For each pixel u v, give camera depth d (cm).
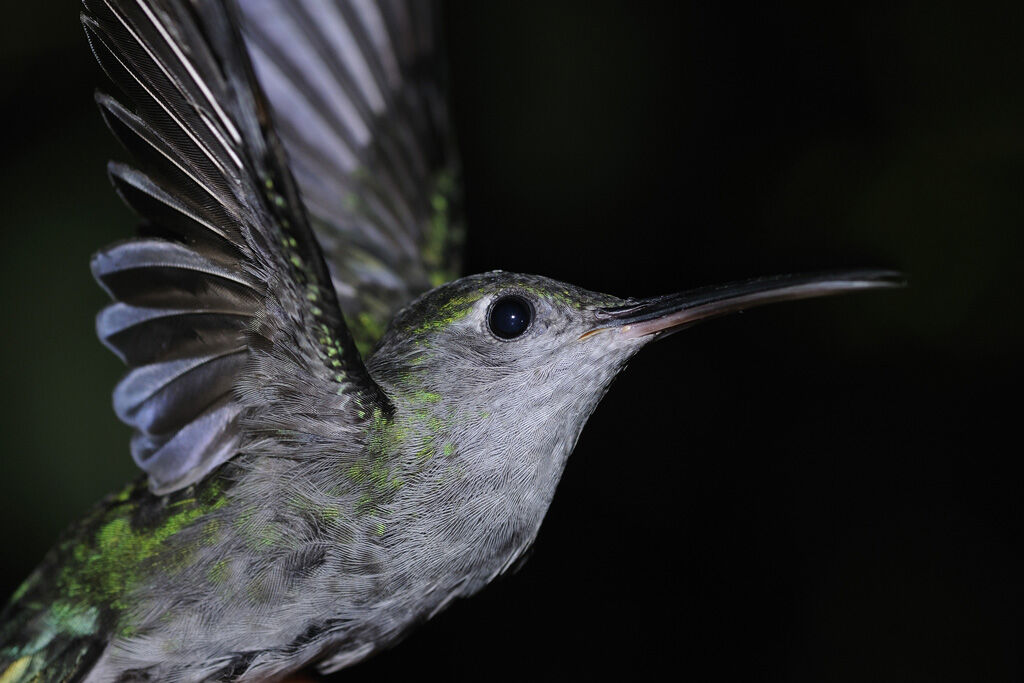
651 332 87
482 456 87
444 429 87
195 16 84
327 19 90
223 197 85
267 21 89
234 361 86
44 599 87
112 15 85
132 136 85
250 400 86
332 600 86
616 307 87
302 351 86
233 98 84
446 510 87
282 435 86
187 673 86
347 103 90
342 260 90
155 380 86
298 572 86
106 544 87
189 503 87
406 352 87
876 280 87
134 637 86
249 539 86
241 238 85
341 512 86
